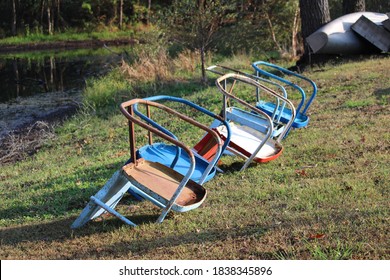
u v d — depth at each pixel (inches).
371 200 236.8
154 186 228.4
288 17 877.2
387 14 629.0
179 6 664.4
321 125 382.9
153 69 671.1
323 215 224.5
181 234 223.5
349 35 634.2
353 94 462.3
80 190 306.8
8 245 232.7
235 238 214.7
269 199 253.1
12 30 1652.3
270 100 488.1
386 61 592.7
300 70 636.1
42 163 426.0
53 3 1713.8
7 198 320.8
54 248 224.1
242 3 901.2
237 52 850.1
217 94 532.4
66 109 648.4
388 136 333.4
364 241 201.0
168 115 492.1
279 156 319.6
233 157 327.0
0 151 504.1
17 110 665.0
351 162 294.7
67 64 1081.4
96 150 431.8
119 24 1727.4
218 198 260.4
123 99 605.3
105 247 219.6
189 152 218.5
